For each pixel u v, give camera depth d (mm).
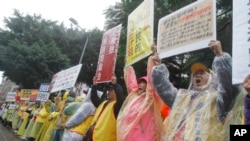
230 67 2664
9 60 27891
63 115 6457
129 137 3467
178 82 9945
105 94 5262
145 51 4035
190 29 3275
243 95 2688
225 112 2701
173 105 3180
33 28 31234
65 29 31109
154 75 3443
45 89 12438
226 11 8328
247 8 2459
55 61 27781
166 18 3693
